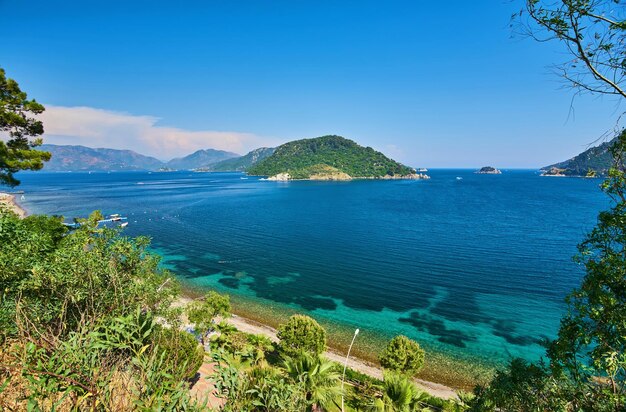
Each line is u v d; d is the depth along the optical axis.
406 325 35.50
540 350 30.94
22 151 24.11
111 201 141.00
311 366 15.57
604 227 7.49
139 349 6.24
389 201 144.75
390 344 24.88
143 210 115.12
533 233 78.12
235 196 167.12
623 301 7.29
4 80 23.12
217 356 6.64
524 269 52.69
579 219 95.44
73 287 10.46
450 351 30.61
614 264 7.17
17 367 5.95
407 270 52.56
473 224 90.25
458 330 34.50
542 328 34.97
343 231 81.69
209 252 62.69
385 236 76.19
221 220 96.62
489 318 37.12
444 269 52.94
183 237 74.56
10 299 9.80
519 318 37.09
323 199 153.00
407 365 24.12
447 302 41.16
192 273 51.03
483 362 28.98
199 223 91.44
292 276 50.03
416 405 16.56
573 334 7.95
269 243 69.75
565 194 169.12
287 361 16.25
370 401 20.06
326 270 52.66
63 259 11.66
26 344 5.85
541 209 116.69
